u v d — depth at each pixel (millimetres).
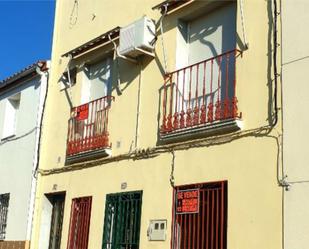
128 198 10008
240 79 8203
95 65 12359
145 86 10297
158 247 8984
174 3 9734
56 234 12312
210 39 9453
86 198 11172
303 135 7102
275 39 7781
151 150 9695
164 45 10016
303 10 7492
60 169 12258
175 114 9273
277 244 7078
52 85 13461
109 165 10688
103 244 10258
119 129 10680
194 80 9477
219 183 8227
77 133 11906
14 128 15367
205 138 8633
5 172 14688
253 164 7699
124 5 11383
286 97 7434
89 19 12539
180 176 8938
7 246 13531
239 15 8461
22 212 13250
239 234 7613
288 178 7145
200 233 8344
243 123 8008
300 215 6887
